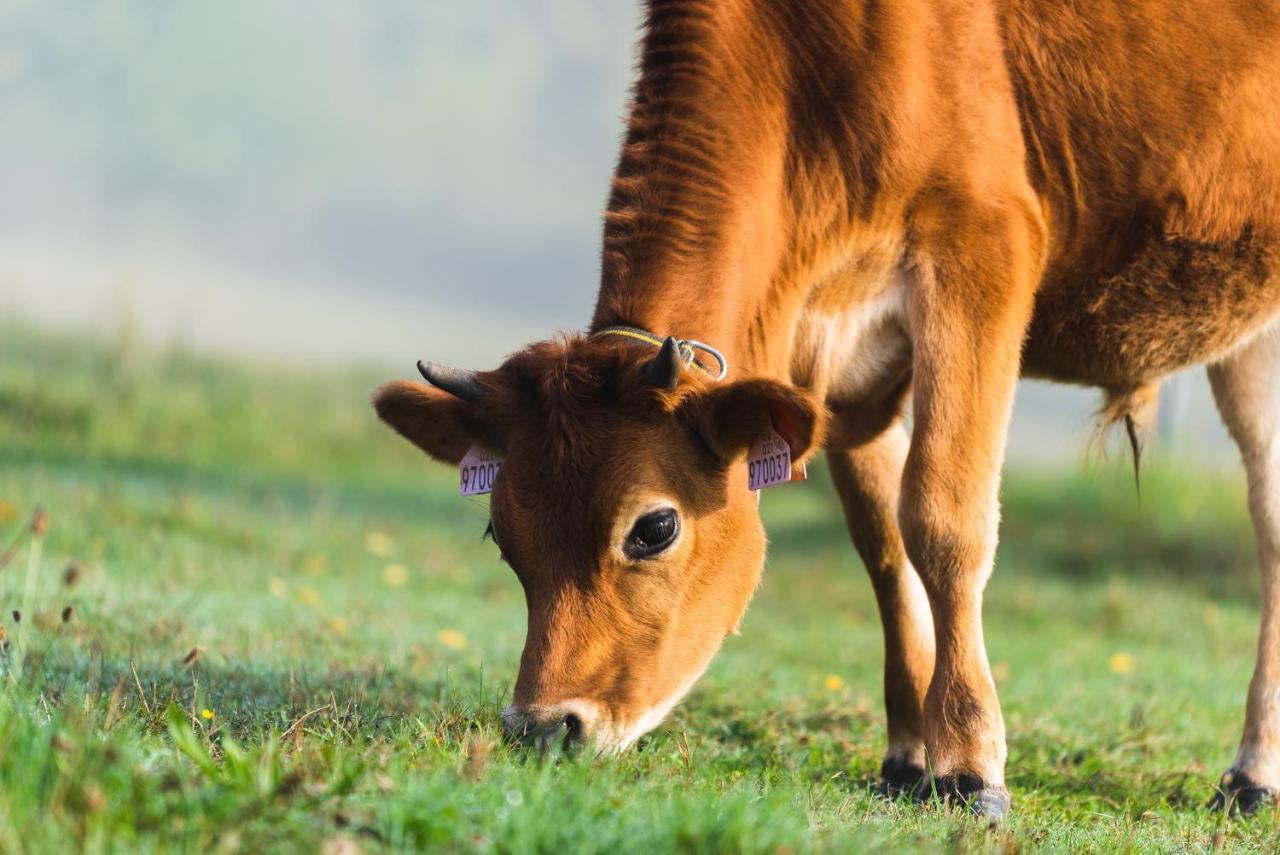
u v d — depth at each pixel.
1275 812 10.06
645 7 10.12
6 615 11.59
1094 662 18.48
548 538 8.41
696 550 8.80
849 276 9.99
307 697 10.02
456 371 8.70
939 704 9.31
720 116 9.53
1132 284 10.67
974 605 9.48
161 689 9.59
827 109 9.80
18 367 33.38
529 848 5.84
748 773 9.13
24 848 5.49
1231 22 10.55
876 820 7.79
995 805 8.97
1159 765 11.73
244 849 5.67
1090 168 10.41
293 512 25.00
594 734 8.24
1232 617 22.45
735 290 9.41
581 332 9.40
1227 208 10.57
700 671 9.02
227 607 14.52
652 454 8.50
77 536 17.59
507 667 13.30
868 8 9.84
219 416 33.44
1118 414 11.56
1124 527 27.48
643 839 5.99
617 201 9.56
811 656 17.48
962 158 9.86
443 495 31.14
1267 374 11.52
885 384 10.43
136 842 5.64
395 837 5.82
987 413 9.66
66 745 6.01
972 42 10.06
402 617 16.38
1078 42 10.30
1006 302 9.78
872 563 10.99
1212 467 29.05
